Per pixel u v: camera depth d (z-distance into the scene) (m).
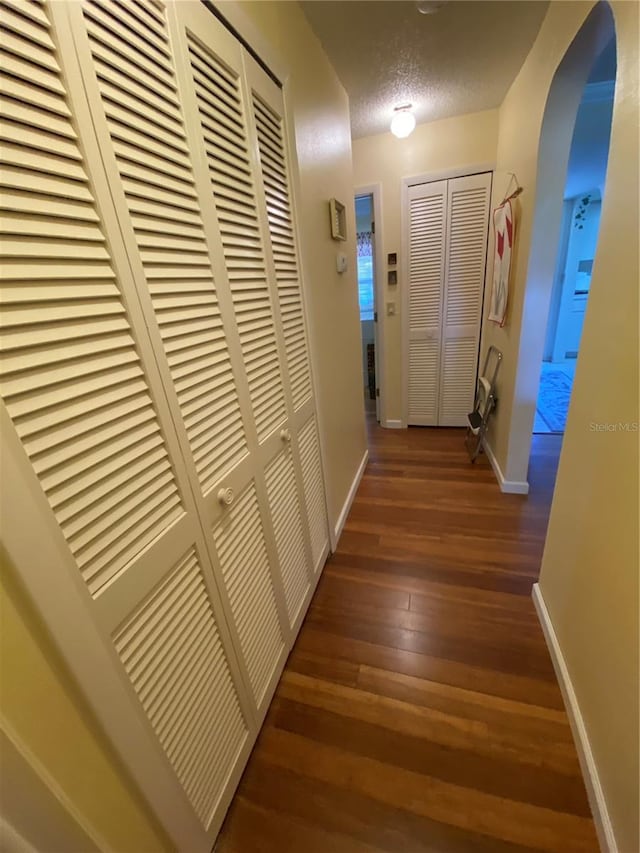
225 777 0.97
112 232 0.61
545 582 1.46
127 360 0.65
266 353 1.17
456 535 1.99
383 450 3.04
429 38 1.60
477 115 2.45
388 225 2.91
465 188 2.64
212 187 0.88
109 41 0.60
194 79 0.81
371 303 4.29
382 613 1.57
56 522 0.52
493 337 2.71
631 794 0.79
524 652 1.36
